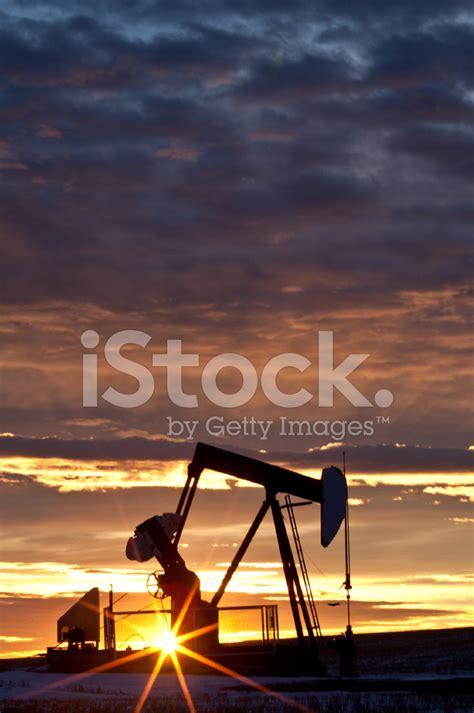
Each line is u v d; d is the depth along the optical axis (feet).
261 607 207.72
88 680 196.44
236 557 215.31
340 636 206.90
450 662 267.80
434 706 147.33
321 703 153.58
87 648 217.36
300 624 209.36
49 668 216.74
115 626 215.31
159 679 197.06
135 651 212.43
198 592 212.64
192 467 219.20
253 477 216.95
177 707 148.36
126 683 191.72
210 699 161.48
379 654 330.95
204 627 209.36
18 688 186.39
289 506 215.72
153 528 214.48
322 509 210.59
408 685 181.78
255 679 196.54
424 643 363.56
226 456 217.77
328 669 255.09
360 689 179.01
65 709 148.56
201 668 206.49
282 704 151.94
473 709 141.59
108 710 146.00
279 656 205.36
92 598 220.02
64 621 219.61
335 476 212.64
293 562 212.64
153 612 213.66
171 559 213.25
